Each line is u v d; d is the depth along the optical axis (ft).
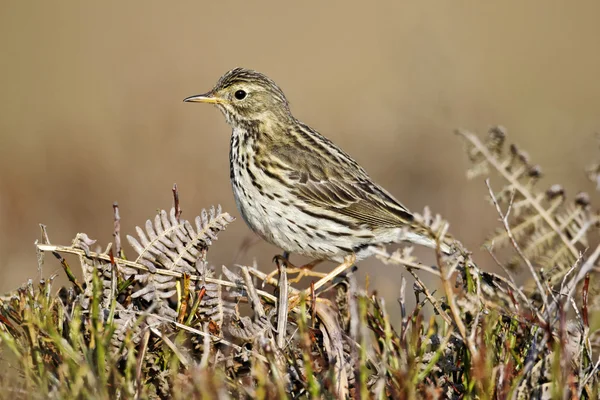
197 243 27.89
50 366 25.12
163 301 27.27
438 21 98.53
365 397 23.31
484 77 86.02
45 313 25.27
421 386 24.57
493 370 24.84
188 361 25.62
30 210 54.34
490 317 26.43
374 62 89.86
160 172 59.93
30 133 69.46
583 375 26.37
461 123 65.31
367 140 64.75
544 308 27.63
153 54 85.20
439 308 27.12
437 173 60.08
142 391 23.77
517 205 35.19
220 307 27.35
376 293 29.32
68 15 98.94
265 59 89.51
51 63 87.45
